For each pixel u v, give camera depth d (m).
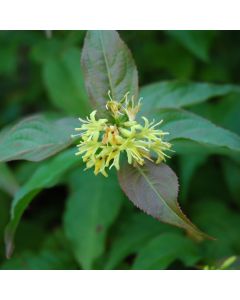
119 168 0.30
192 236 0.38
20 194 0.32
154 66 0.49
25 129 0.31
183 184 0.42
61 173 0.35
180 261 0.41
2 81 0.56
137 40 0.50
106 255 0.39
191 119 0.31
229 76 0.49
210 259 0.38
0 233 0.43
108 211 0.39
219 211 0.42
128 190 0.29
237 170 0.44
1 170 0.41
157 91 0.37
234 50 0.51
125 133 0.29
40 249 0.44
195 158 0.41
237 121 0.45
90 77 0.31
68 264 0.41
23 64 0.56
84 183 0.40
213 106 0.46
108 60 0.31
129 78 0.31
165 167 0.29
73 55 0.44
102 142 0.29
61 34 0.49
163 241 0.37
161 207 0.28
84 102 0.43
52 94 0.44
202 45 0.44
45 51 0.47
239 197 0.43
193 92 0.37
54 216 0.46
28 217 0.46
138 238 0.40
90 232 0.38
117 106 0.30
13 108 0.54
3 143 0.30
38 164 0.43
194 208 0.43
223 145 0.31
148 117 0.32
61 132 0.31
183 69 0.48
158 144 0.29
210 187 0.45
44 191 0.47
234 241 0.40
